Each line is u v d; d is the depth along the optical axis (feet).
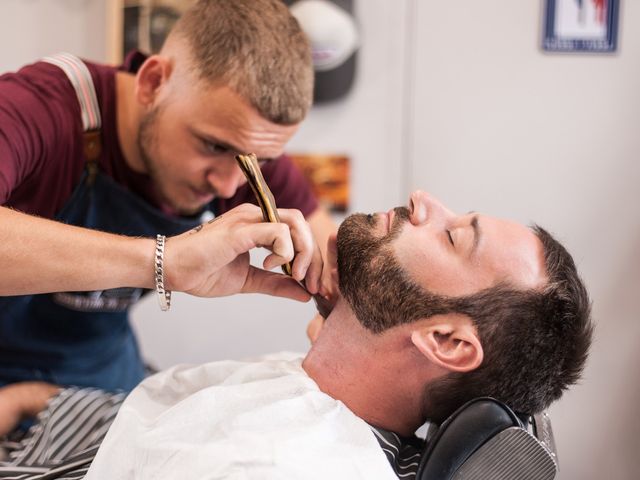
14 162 4.47
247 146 4.56
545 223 7.97
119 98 5.16
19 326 5.68
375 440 3.72
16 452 4.80
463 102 7.93
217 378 4.48
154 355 8.77
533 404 4.03
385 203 8.19
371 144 8.12
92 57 8.37
